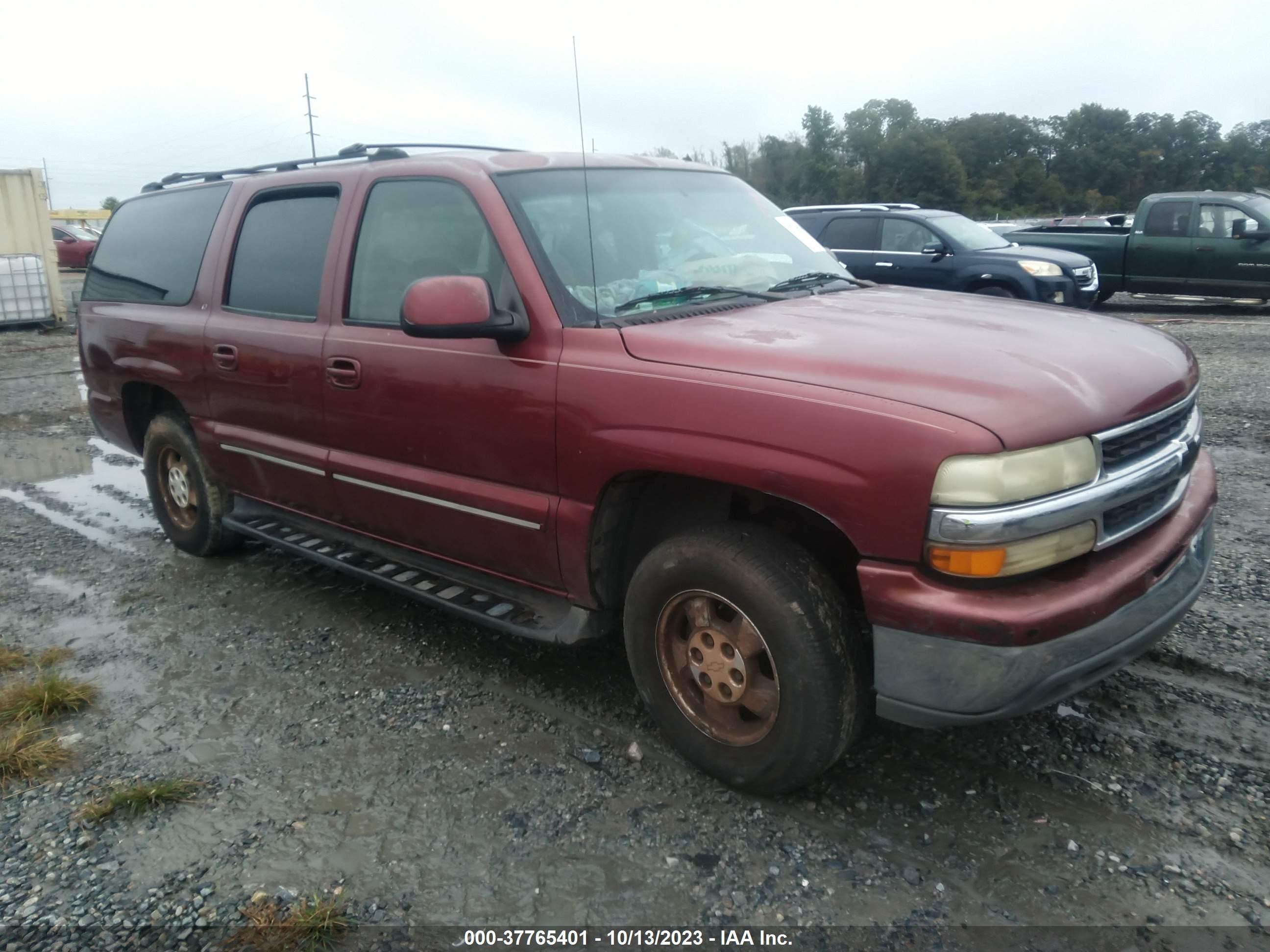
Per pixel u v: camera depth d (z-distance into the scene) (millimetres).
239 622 4266
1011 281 10664
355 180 3832
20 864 2689
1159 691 3340
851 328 2926
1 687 3713
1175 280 13766
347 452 3826
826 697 2580
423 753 3176
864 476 2371
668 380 2736
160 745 3273
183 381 4617
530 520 3152
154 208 5168
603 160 3830
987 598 2324
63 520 5871
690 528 2838
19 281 15656
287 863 2652
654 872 2584
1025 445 2289
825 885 2512
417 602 4434
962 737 3135
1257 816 2689
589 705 3457
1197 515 2881
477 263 3312
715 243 3717
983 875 2523
